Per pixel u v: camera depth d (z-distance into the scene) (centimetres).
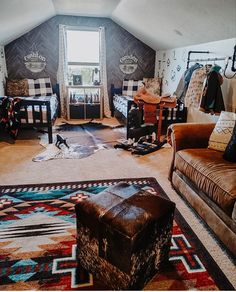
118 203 137
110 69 571
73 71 564
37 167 295
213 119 349
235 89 300
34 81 517
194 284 140
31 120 384
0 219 194
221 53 326
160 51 547
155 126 407
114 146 370
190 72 362
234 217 147
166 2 294
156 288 137
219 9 246
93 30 542
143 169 294
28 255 159
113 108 584
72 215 201
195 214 206
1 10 297
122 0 368
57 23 523
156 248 138
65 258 157
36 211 206
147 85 549
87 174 278
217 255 161
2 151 347
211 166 188
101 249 131
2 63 495
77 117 559
